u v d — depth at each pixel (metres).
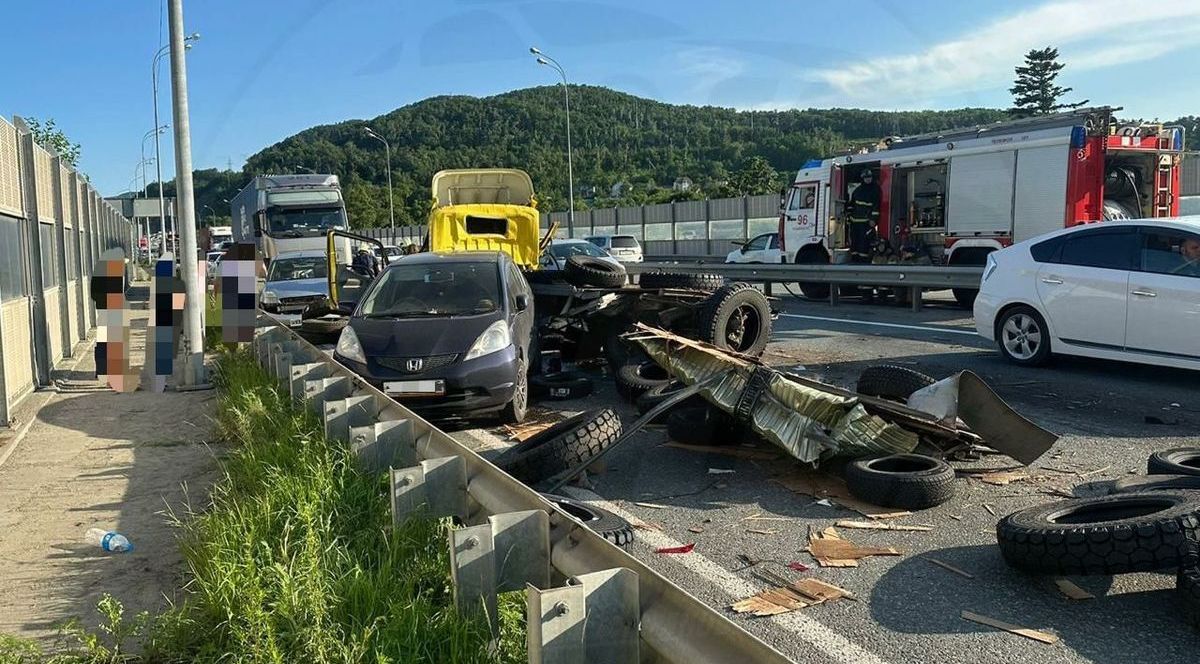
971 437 6.26
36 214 10.40
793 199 20.84
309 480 4.96
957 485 5.91
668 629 2.53
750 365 6.43
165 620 3.66
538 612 2.56
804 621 4.01
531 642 2.61
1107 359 9.32
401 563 4.04
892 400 6.93
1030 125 16.16
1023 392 8.76
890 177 18.44
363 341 8.09
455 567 3.26
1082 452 6.62
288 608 3.47
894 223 18.56
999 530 4.44
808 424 6.11
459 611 3.28
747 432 7.03
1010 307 10.16
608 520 4.51
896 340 12.45
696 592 4.36
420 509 4.23
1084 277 9.33
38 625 4.00
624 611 2.71
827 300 19.08
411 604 3.45
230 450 6.98
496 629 3.27
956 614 4.04
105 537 4.98
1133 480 5.08
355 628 3.42
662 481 6.22
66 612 4.14
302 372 7.84
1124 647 3.69
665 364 6.76
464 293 8.73
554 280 10.73
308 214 25.61
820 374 10.00
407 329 8.12
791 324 14.77
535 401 9.32
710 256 35.66
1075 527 4.14
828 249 19.62
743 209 36.41
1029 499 5.60
